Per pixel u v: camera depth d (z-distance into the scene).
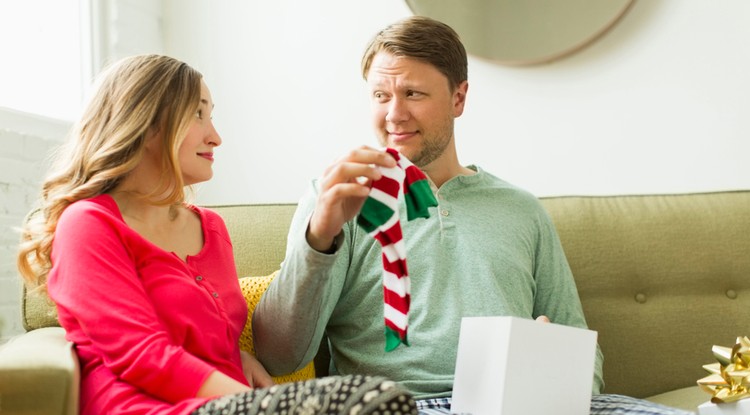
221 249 1.33
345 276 1.45
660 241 1.77
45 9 2.18
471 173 1.60
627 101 2.07
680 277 1.76
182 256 1.26
